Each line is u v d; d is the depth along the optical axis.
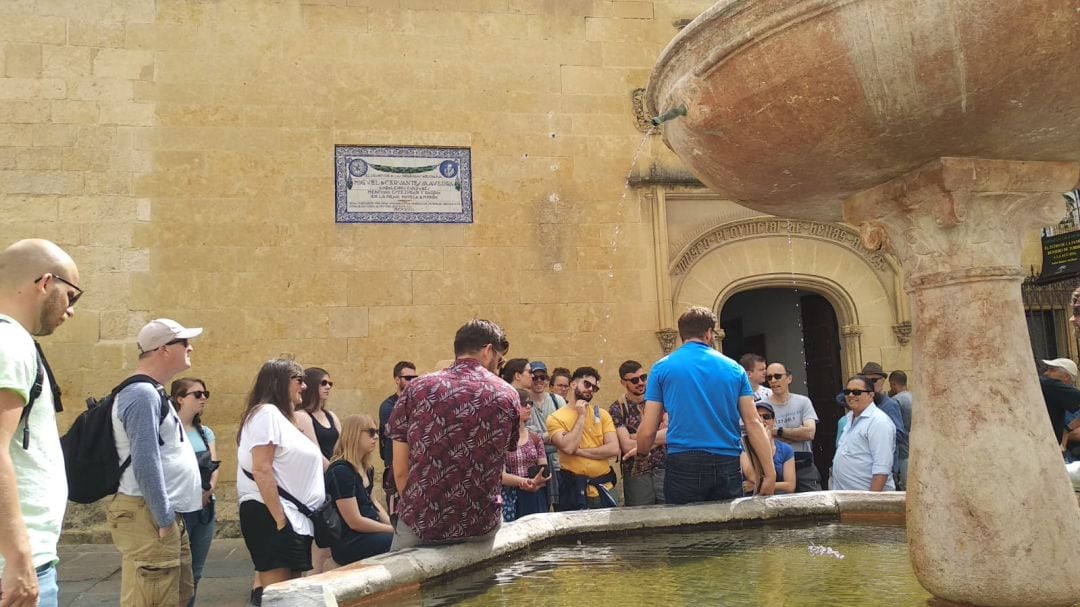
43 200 8.97
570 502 6.04
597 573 3.46
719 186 3.33
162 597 3.81
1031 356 2.85
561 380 7.40
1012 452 2.69
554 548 4.02
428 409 3.58
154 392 3.87
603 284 10.06
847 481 5.74
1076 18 2.23
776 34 2.52
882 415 5.68
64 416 8.72
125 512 3.82
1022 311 2.91
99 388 8.84
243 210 9.38
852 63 2.43
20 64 9.10
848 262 10.71
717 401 4.50
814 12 2.42
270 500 4.11
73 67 9.20
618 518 4.28
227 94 9.49
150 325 4.11
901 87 2.43
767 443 4.61
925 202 2.91
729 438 4.52
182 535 4.16
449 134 9.95
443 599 3.05
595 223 10.16
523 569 3.56
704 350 4.61
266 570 4.20
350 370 9.36
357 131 9.73
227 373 9.12
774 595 3.00
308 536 4.29
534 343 9.81
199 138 9.38
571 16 10.46
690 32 2.75
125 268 9.05
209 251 9.24
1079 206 10.52
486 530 3.60
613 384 9.91
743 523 4.41
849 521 4.52
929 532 2.77
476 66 10.13
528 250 9.95
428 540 3.53
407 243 9.70
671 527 4.32
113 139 9.19
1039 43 2.27
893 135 2.63
